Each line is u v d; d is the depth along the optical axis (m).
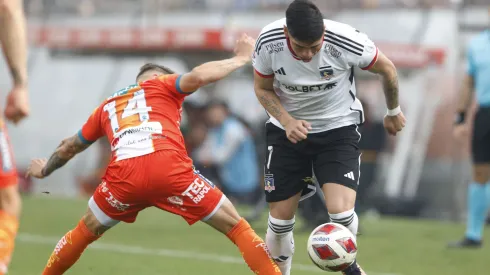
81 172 57.44
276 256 20.00
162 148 17.81
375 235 36.88
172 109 18.42
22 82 14.96
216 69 18.16
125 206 18.11
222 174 46.41
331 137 19.44
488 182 32.41
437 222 44.31
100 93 60.62
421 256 30.11
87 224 18.48
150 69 19.83
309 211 37.12
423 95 49.53
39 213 44.28
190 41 46.03
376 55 18.45
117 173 17.89
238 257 29.08
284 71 18.66
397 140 49.19
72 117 60.97
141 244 32.34
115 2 60.69
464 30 49.88
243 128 46.12
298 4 17.36
